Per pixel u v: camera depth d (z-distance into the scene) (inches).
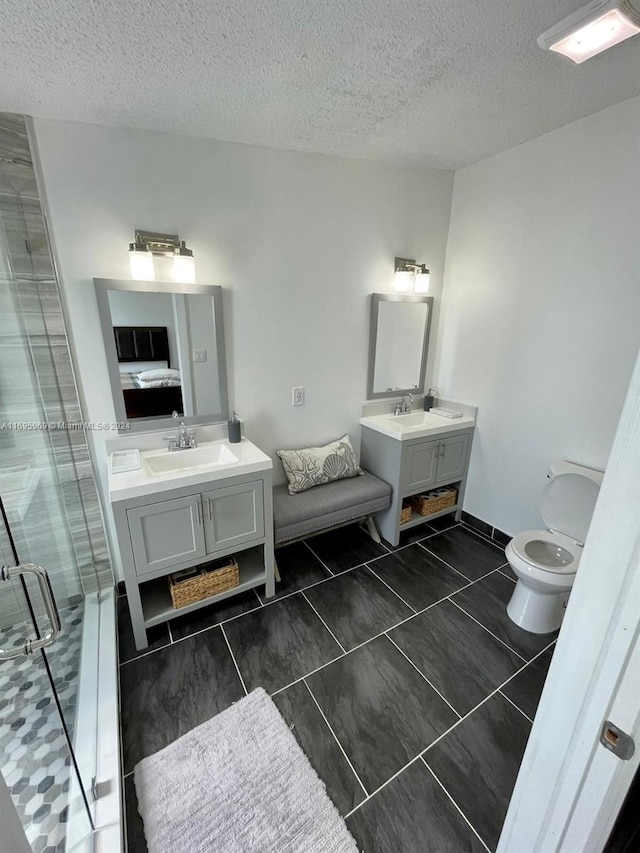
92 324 73.3
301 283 92.7
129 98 60.1
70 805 45.9
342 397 107.1
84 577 82.4
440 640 74.1
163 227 75.0
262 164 81.6
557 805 27.8
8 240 63.6
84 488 78.8
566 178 79.3
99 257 71.2
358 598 84.9
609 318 76.6
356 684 64.9
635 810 24.2
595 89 63.7
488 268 99.4
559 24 45.7
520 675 67.0
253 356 91.3
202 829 46.1
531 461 95.8
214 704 61.2
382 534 107.8
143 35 46.8
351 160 91.3
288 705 61.2
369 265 100.7
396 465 99.3
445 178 104.3
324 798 49.2
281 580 90.7
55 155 64.9
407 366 115.0
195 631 75.8
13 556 39.2
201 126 70.5
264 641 73.4
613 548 21.8
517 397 96.7
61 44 47.6
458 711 60.6
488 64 55.7
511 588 88.7
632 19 44.0
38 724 52.7
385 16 45.1
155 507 67.4
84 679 63.1
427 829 46.4
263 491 78.2
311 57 52.5
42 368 70.2
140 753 54.1
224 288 83.7
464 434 107.9
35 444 69.1
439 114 70.7
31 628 48.6
